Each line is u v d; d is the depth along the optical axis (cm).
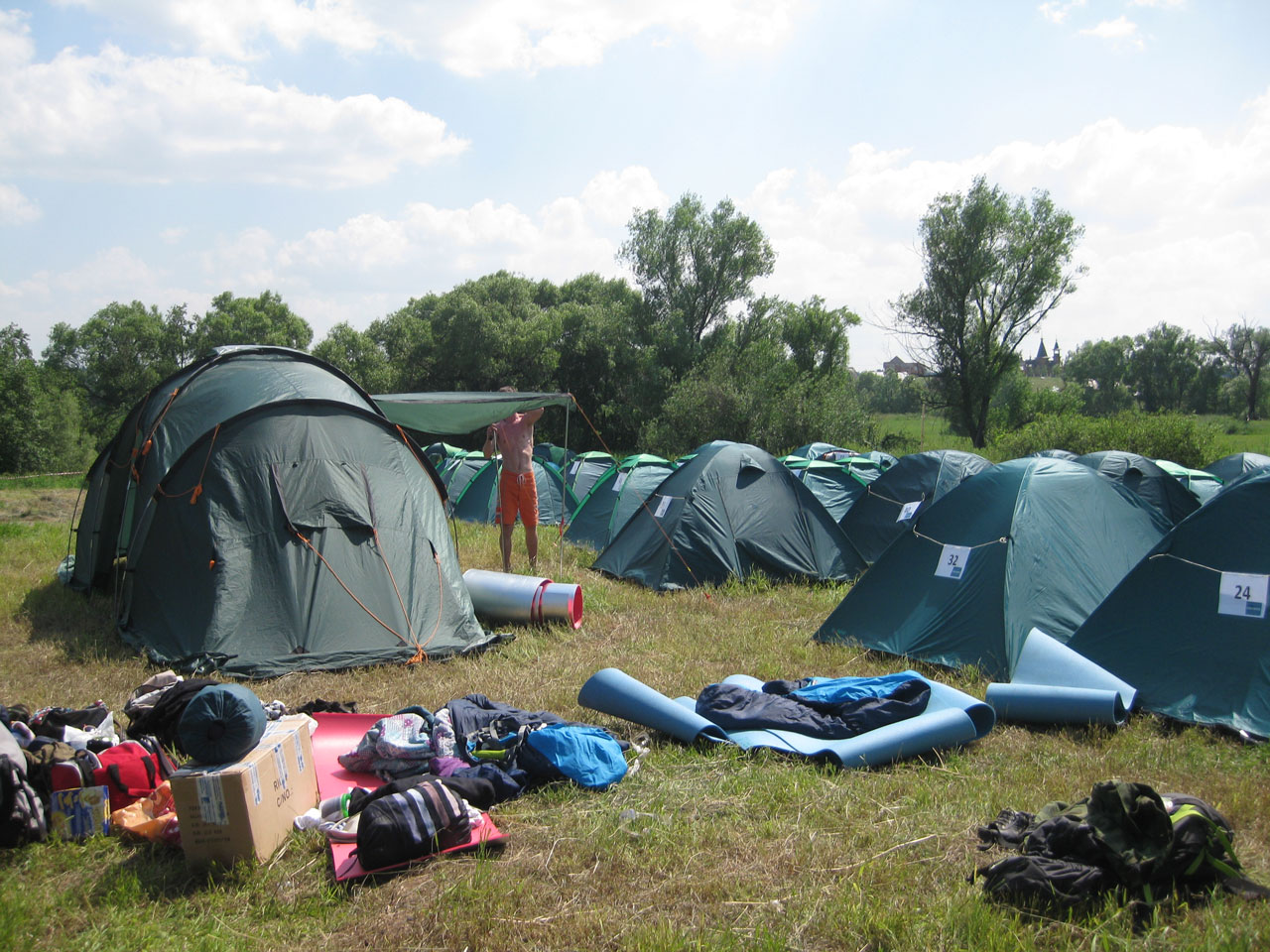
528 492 1070
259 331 5012
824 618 891
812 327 4209
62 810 416
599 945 335
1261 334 6481
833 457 1822
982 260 3609
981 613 707
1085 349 7712
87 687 644
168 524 752
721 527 1063
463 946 333
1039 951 324
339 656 706
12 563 1176
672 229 3950
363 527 775
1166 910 346
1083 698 562
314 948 334
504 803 459
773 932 340
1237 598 588
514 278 4847
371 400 948
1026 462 782
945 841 413
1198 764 503
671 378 3781
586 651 761
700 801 457
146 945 334
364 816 388
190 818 385
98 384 5012
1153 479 1331
